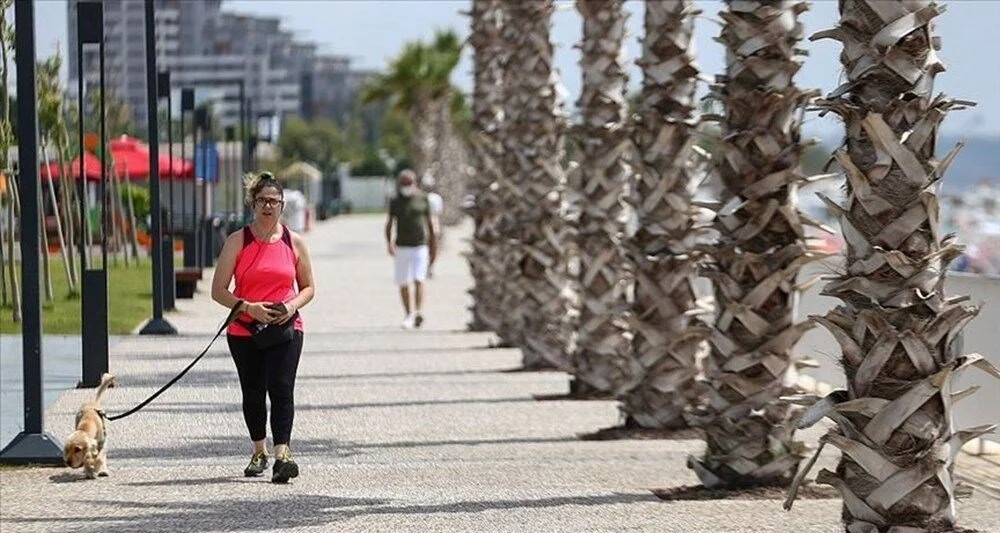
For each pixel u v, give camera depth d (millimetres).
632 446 26891
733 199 21891
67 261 45656
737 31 21969
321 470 23609
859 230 16312
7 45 30891
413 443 26984
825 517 19766
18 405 30719
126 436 26812
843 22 16391
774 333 21969
